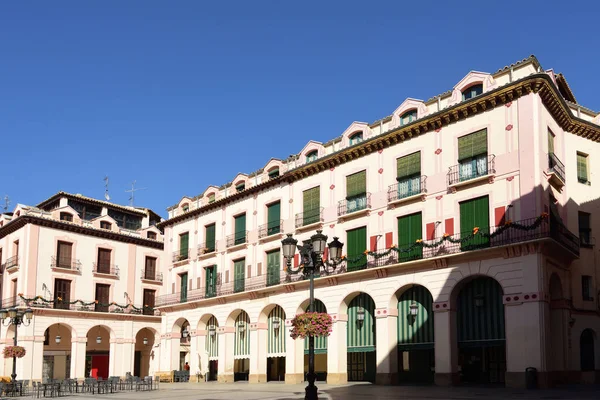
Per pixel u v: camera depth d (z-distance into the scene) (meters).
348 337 37.28
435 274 32.38
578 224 33.41
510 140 30.59
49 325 53.03
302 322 23.45
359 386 33.34
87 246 57.34
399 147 35.72
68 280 55.28
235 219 47.31
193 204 52.28
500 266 29.72
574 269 32.66
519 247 28.91
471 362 33.38
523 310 28.50
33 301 52.12
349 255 37.44
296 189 42.09
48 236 54.47
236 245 45.91
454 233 32.12
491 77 32.03
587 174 34.53
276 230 42.94
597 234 34.09
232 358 45.03
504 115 31.02
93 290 56.88
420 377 34.62
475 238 30.86
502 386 29.70
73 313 54.62
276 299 41.47
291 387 34.88
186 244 51.94
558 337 30.62
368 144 36.97
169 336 50.97
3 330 53.53
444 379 31.08
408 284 33.56
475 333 31.20
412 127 34.59
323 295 38.22
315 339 39.41
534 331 27.97
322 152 40.88
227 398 27.75
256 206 45.19
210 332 48.16
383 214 35.88
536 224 28.27
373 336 35.94
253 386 37.56
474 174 31.75
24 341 51.19
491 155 31.14
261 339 42.59
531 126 29.86
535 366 27.72
